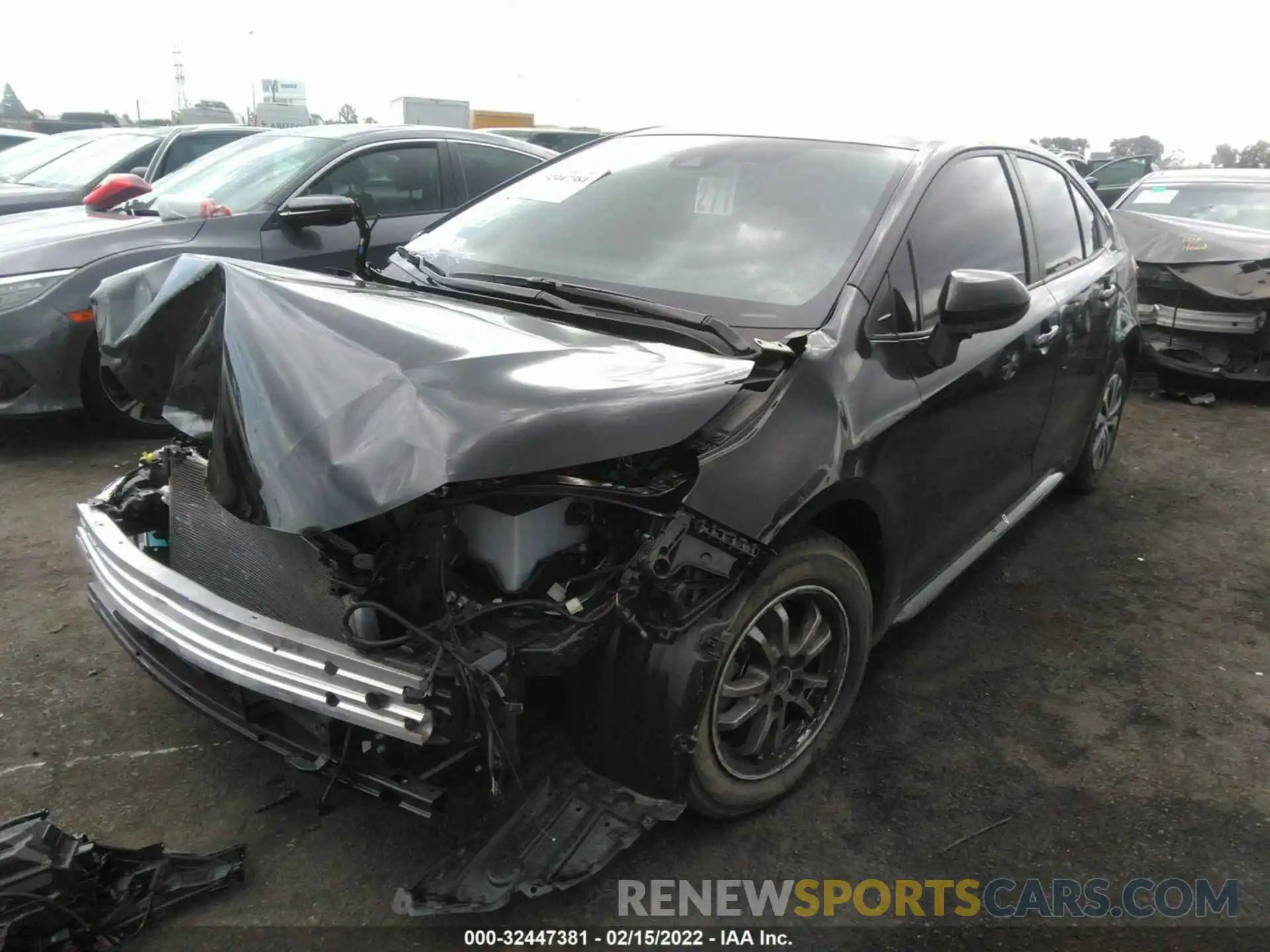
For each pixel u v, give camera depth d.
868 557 2.80
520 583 2.09
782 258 2.81
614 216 3.16
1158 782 2.78
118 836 2.43
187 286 2.48
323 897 2.27
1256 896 2.37
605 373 2.08
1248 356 6.70
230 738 2.83
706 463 2.16
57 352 4.95
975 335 3.06
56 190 8.34
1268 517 4.80
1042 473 4.05
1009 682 3.28
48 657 3.21
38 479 4.80
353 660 1.93
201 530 2.46
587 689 2.20
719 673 2.28
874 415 2.58
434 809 2.02
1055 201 4.05
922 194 3.01
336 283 2.75
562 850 2.12
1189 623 3.72
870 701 3.14
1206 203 8.12
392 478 1.81
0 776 2.63
